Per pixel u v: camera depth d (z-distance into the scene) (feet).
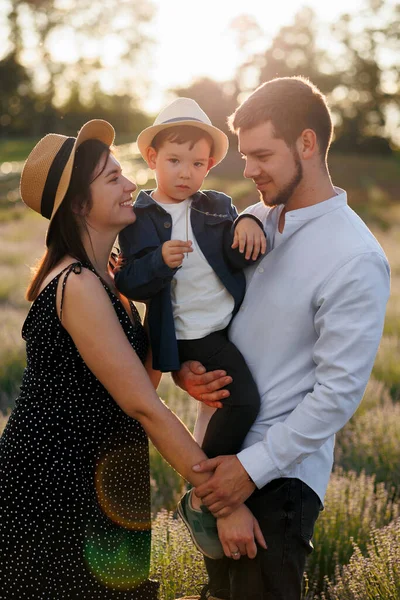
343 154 226.38
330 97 246.88
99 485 8.32
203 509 8.68
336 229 8.29
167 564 10.77
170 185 8.69
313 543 12.32
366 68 242.99
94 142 8.36
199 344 8.57
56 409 8.17
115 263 9.39
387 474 16.66
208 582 9.64
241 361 8.55
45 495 8.09
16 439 8.21
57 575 8.09
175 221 8.67
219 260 8.64
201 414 9.14
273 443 8.02
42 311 8.15
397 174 165.89
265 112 8.11
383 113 244.22
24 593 8.11
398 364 25.41
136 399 8.00
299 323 8.37
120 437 8.45
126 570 8.48
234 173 144.56
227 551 8.28
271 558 8.35
